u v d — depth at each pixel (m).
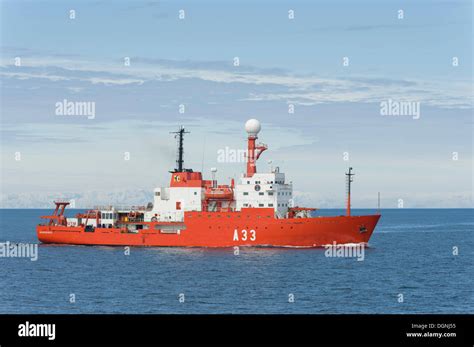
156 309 141.38
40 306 145.88
